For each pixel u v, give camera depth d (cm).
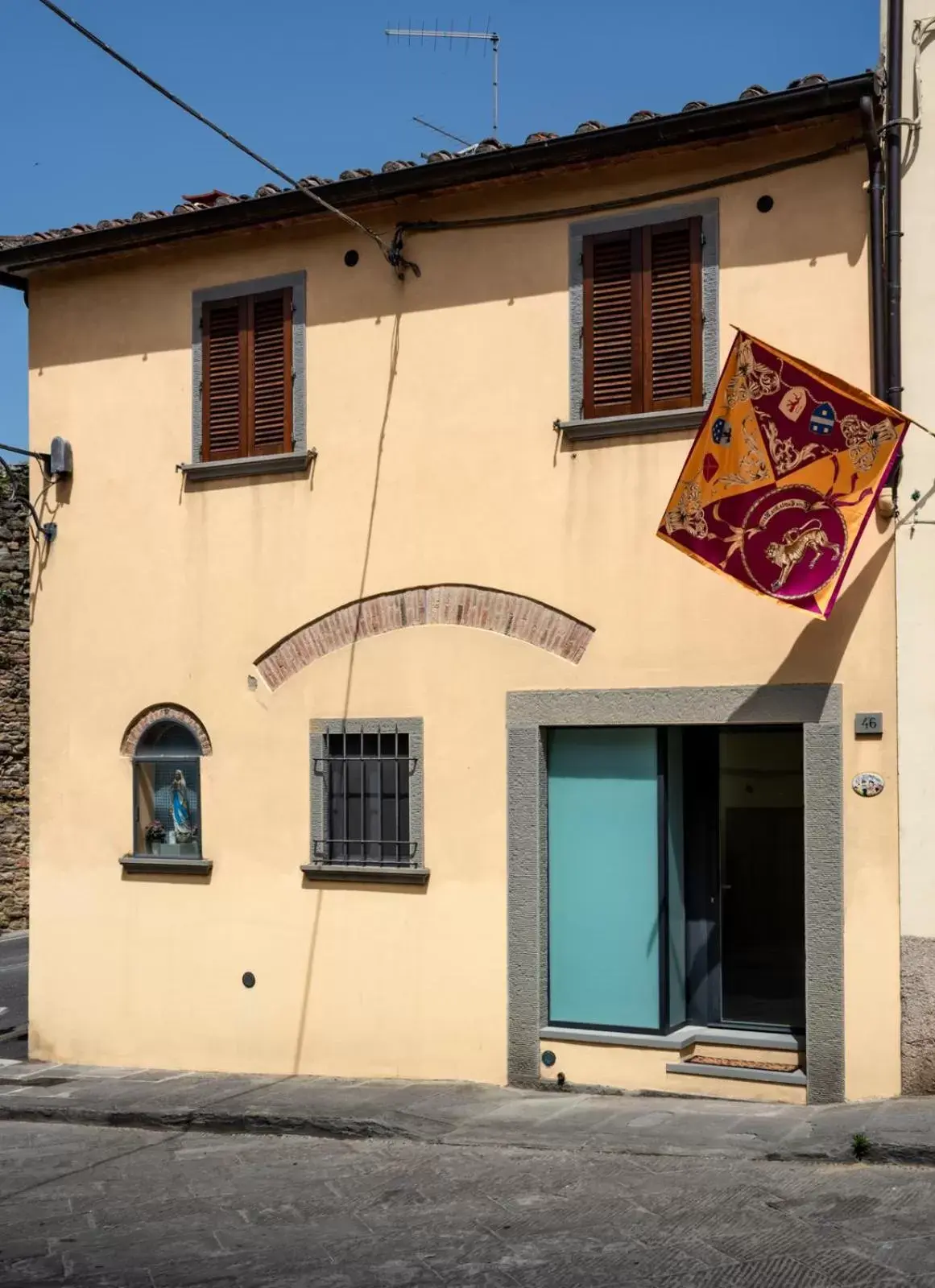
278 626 1227
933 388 995
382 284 1193
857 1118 936
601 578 1097
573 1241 764
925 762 987
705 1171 873
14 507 2317
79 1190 934
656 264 1090
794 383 971
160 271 1293
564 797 1123
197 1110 1091
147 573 1290
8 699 2338
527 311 1134
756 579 1001
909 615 994
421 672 1164
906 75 1014
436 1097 1083
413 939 1158
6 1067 1303
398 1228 806
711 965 1112
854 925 1003
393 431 1183
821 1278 693
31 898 1334
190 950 1255
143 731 1289
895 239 1002
